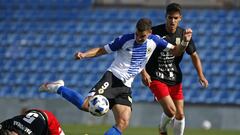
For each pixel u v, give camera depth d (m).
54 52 106.00
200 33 103.88
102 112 31.77
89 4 112.44
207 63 99.75
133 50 33.66
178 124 41.34
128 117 33.22
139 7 110.00
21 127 27.77
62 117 87.69
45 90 34.59
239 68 99.19
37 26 111.00
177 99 40.62
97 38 107.00
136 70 34.06
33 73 103.31
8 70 104.44
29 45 108.06
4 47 108.69
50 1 114.62
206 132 72.56
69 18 110.88
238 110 85.88
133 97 94.38
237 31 104.44
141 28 32.69
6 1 115.69
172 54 37.00
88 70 101.25
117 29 107.44
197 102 94.06
